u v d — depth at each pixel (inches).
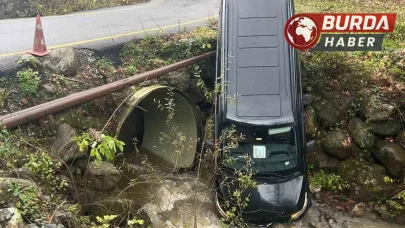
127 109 313.7
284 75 319.6
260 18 341.7
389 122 352.5
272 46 329.4
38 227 186.2
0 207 189.9
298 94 321.4
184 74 407.5
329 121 379.6
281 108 310.2
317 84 393.4
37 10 594.6
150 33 451.8
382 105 353.7
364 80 381.7
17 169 241.1
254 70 322.0
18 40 405.7
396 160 336.2
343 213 333.7
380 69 388.8
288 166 315.9
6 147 241.1
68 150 285.6
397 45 430.6
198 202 336.5
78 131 319.9
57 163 268.2
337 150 366.3
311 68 396.5
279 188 311.6
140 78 339.6
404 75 378.3
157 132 411.8
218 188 315.3
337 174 366.9
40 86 329.7
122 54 407.2
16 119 250.7
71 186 270.4
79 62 371.2
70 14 569.9
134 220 226.2
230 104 313.1
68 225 207.6
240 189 299.4
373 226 318.7
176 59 422.9
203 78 425.4
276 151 315.3
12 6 587.2
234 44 332.2
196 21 519.2
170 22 512.1
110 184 296.5
